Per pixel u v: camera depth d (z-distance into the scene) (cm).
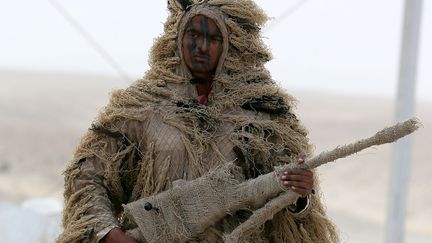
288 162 494
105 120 495
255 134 491
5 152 3450
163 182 484
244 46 497
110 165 490
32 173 3072
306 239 498
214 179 468
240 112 495
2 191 2669
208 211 470
